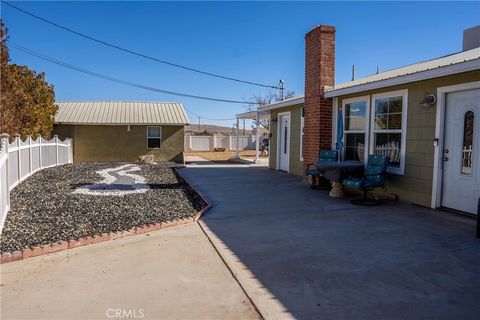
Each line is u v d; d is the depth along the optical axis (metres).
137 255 4.88
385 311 3.29
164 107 24.56
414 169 8.05
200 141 39.94
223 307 3.42
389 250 4.93
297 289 3.76
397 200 8.52
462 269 4.24
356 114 10.13
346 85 10.72
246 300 3.55
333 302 3.47
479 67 6.14
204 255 4.88
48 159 16.59
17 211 7.09
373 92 9.37
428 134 7.68
